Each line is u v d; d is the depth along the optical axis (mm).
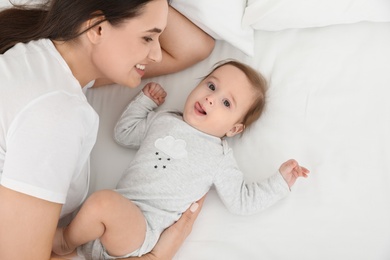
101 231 1069
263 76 1414
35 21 1031
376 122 1298
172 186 1222
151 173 1234
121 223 1056
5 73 907
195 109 1318
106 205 1029
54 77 932
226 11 1363
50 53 976
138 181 1232
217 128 1317
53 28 965
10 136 875
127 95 1456
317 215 1210
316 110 1342
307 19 1389
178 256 1215
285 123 1344
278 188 1229
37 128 871
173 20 1361
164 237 1193
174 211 1216
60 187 906
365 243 1162
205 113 1316
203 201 1283
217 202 1286
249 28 1420
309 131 1320
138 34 952
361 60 1384
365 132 1290
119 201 1050
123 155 1378
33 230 895
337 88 1356
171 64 1439
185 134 1302
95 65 1026
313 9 1354
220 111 1305
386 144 1262
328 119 1326
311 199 1232
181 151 1266
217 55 1479
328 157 1275
